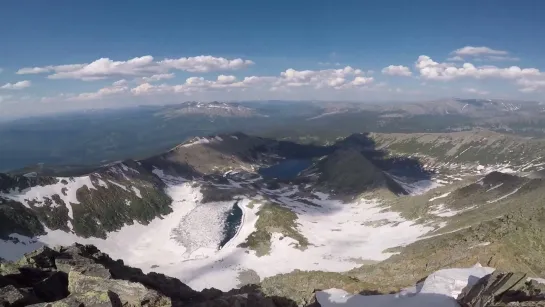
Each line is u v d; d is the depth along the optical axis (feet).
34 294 116.47
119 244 615.98
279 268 450.30
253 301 151.94
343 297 184.85
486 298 144.66
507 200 470.80
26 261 141.08
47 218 614.34
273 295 184.24
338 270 402.72
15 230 562.66
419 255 274.98
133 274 163.22
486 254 214.07
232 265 481.87
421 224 524.52
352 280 214.48
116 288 114.01
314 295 181.78
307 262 450.71
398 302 167.53
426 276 195.93
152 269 490.49
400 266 257.14
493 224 288.10
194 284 425.28
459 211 530.68
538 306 123.34
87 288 116.98
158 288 154.10
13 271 131.23
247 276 438.81
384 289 187.73
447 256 245.65
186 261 517.14
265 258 493.77
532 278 174.81
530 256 210.38
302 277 229.45
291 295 197.88
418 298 164.55
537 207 298.76
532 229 243.19
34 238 566.77
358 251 472.44
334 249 491.72
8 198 624.18
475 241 261.24
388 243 477.77
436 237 381.40
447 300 157.79
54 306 104.01
